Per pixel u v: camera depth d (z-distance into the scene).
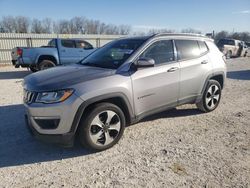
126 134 4.53
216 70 5.61
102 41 25.81
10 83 9.95
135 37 4.80
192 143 4.21
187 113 5.75
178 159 3.67
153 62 4.04
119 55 4.33
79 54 12.75
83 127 3.66
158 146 4.09
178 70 4.75
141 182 3.12
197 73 5.16
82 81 3.63
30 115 3.64
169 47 4.73
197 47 5.34
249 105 6.61
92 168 3.45
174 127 4.91
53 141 3.60
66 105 3.46
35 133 3.67
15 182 3.14
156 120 5.26
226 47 24.12
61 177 3.24
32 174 3.31
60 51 12.23
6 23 56.66
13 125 5.02
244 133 4.66
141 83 4.14
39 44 22.86
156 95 4.42
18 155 3.81
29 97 3.67
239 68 15.92
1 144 4.18
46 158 3.72
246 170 3.40
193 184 3.09
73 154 3.83
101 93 3.66
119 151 3.91
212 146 4.11
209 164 3.54
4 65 19.34
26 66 11.86
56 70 4.26
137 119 4.24
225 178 3.21
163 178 3.21
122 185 3.06
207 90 5.56
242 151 3.94
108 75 3.84
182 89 4.90
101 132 3.84
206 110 5.73
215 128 4.89
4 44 20.94
